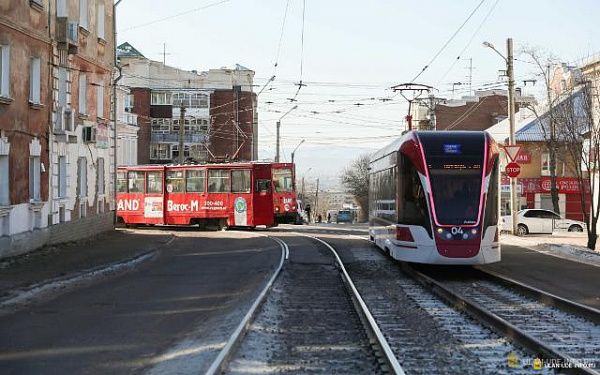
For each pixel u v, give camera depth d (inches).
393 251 716.7
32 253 788.6
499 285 621.6
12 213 756.6
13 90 762.2
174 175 1489.9
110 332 391.9
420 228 655.8
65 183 950.4
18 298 496.1
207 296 541.3
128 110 2486.5
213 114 3216.0
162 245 995.9
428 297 549.0
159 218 1493.6
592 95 1074.7
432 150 669.9
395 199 708.7
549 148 1612.9
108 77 1163.3
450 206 652.1
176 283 622.8
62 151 934.4
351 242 1151.6
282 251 953.5
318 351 347.9
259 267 762.8
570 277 676.7
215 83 3238.2
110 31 1178.0
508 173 1179.9
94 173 1094.4
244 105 3250.5
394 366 291.1
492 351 343.0
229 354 318.3
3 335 379.6
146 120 3169.3
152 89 3184.1
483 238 647.8
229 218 1429.6
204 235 1305.4
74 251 851.4
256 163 1428.4
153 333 390.9
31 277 590.6
